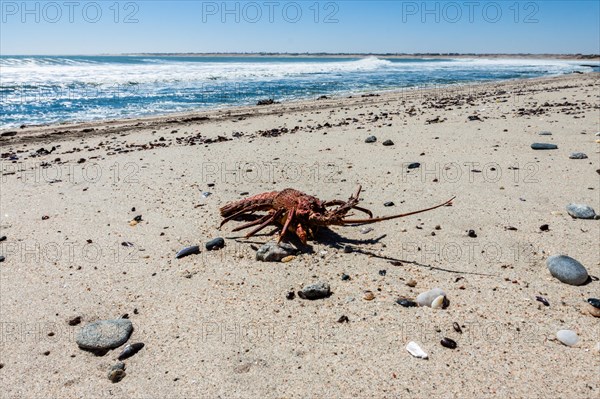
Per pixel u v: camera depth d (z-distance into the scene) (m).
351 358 0.57
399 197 1.14
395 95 4.05
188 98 3.98
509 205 1.06
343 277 0.76
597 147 1.55
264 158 1.58
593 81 5.20
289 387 0.52
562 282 0.73
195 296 0.72
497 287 0.72
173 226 1.00
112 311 0.69
